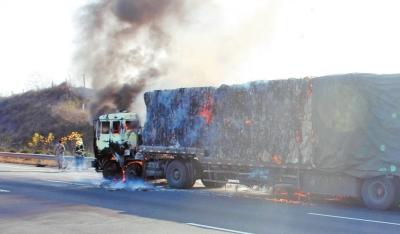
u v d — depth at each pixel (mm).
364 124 12969
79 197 14633
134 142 19828
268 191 15766
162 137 18359
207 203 13492
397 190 12477
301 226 9891
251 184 15703
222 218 10852
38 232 9148
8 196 14719
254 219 10734
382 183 12531
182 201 13875
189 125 17500
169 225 9922
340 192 13406
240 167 15969
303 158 14070
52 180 20172
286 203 13656
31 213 11461
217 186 18031
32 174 23500
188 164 17531
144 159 19047
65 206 12672
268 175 15023
